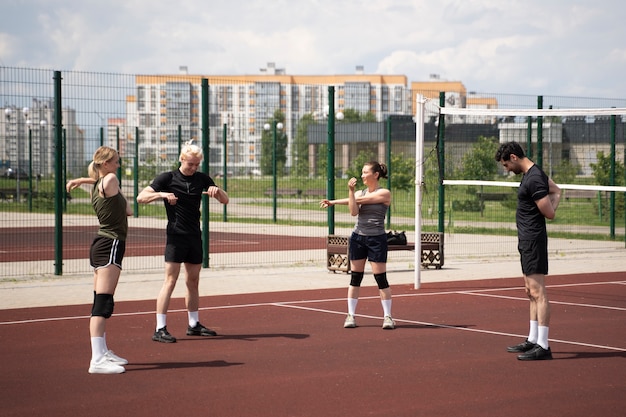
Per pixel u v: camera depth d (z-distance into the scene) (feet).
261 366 24.58
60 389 21.85
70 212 114.83
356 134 90.68
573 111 42.45
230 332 30.22
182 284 43.70
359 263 31.27
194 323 29.58
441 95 54.13
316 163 93.50
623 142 75.56
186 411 19.66
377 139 94.07
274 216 96.07
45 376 23.32
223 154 96.17
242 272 50.26
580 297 39.47
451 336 29.45
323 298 39.06
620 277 47.67
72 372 23.82
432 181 73.05
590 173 89.15
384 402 20.44
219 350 26.94
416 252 42.63
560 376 23.32
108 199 24.26
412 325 31.76
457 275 49.01
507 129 69.87
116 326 31.35
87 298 38.86
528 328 31.12
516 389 21.79
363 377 23.16
